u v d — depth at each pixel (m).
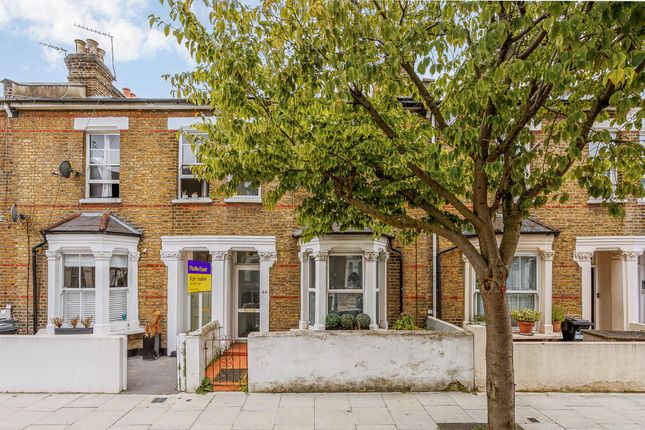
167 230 9.73
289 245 9.78
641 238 9.49
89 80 10.76
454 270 9.63
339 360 6.77
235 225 9.76
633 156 5.18
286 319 9.68
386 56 4.67
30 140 9.81
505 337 4.89
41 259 9.51
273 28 4.84
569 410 5.98
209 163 5.52
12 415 5.81
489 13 4.07
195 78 5.23
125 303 9.60
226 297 9.73
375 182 5.86
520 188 5.07
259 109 5.12
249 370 6.75
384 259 9.44
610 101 3.96
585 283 9.55
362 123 5.36
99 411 5.95
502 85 4.34
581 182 5.18
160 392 6.79
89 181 9.97
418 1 5.14
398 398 6.46
